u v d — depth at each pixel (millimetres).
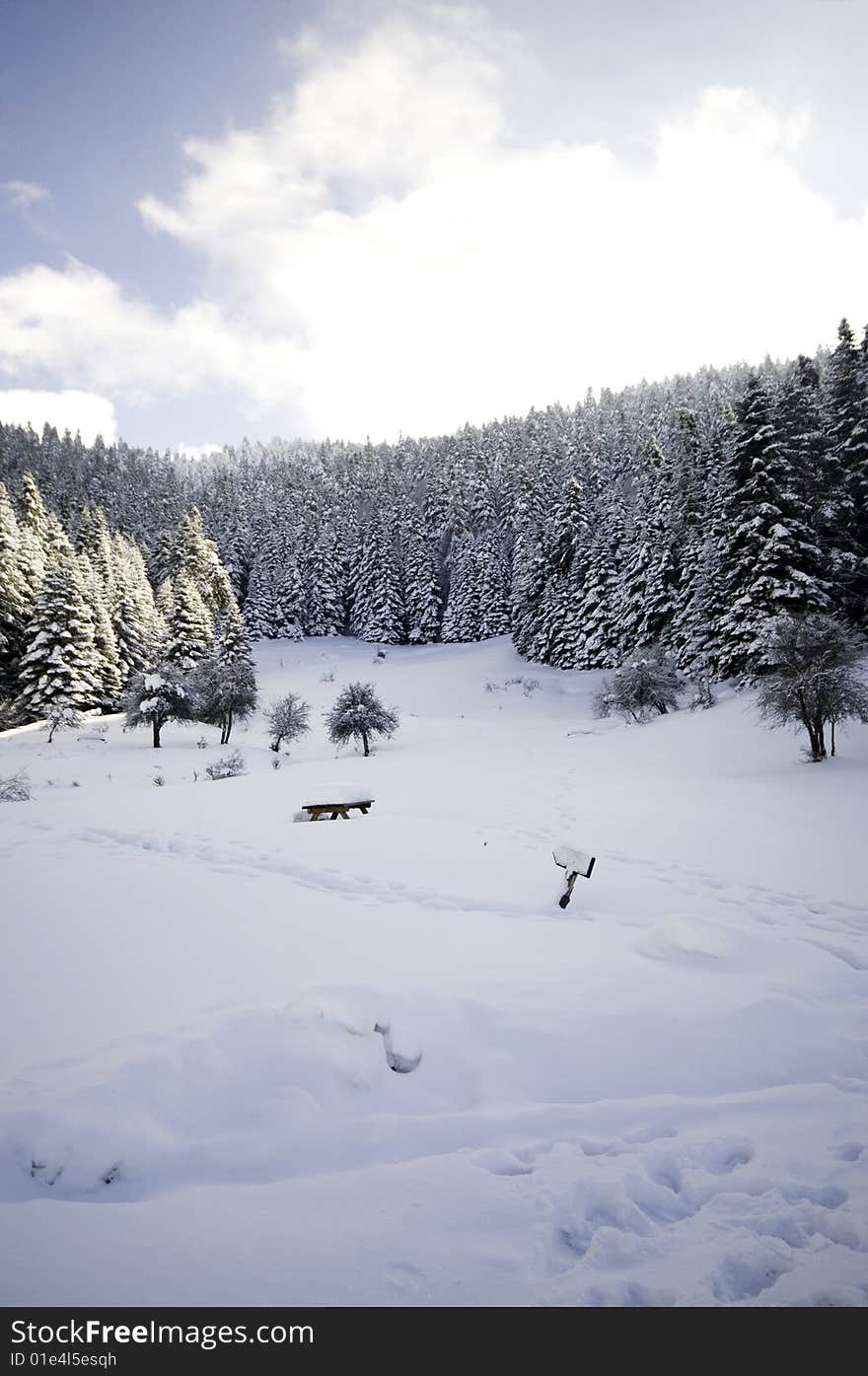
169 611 52656
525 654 59094
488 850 9383
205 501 101688
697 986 4711
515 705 46000
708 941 5336
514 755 27422
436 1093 3420
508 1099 3420
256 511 99312
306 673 62594
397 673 60219
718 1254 2352
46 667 38625
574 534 54531
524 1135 3098
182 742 37344
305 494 104875
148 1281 2127
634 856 9453
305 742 39969
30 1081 3109
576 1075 3662
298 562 81750
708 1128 3219
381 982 4430
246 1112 3053
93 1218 2395
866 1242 2367
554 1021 4113
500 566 73938
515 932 5914
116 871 7934
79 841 9984
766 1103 3453
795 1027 4191
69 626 38906
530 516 76688
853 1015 4461
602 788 16422
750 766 19344
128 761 30000
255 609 78125
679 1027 4125
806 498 30188
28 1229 2322
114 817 12477
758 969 5117
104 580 50188
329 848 9258
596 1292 2168
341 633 81625
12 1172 2604
